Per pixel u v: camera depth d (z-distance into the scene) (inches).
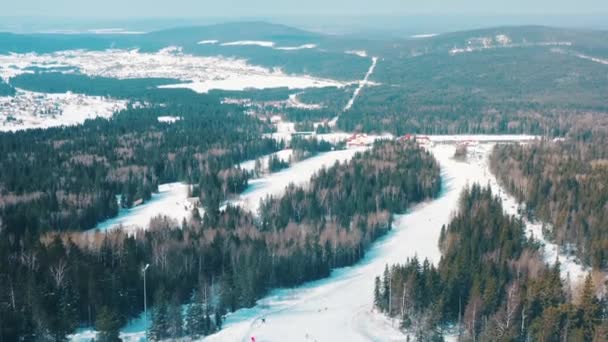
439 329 5753.0
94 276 5856.3
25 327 5196.9
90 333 5511.8
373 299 6702.8
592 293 5541.3
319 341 5644.7
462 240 7381.9
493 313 5659.5
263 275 6752.0
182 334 5625.0
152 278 6210.6
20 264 6048.2
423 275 6294.3
